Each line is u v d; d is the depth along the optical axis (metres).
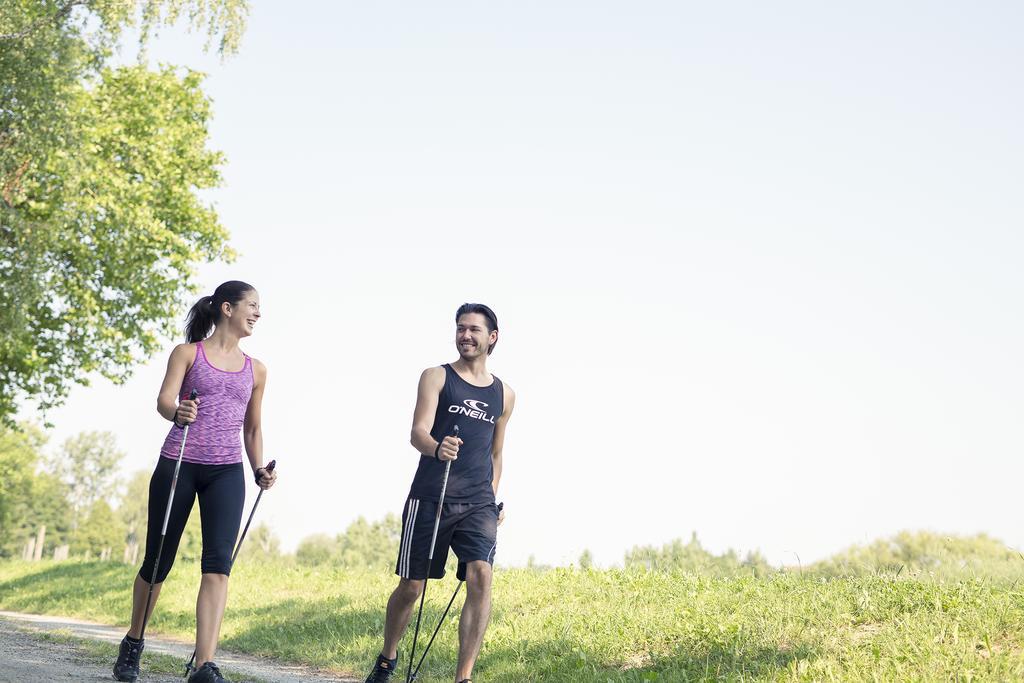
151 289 21.62
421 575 5.57
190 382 5.35
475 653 5.38
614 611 8.09
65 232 18.69
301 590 12.86
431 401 5.51
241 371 5.46
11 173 18.09
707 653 6.32
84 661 6.54
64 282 20.55
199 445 5.30
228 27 16.75
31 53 16.19
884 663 5.45
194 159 23.67
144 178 22.23
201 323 5.54
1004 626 5.80
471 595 5.43
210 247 23.80
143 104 22.89
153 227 21.19
